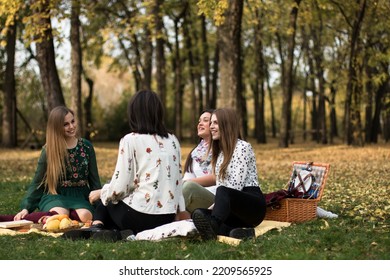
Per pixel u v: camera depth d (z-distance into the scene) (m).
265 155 22.77
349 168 15.23
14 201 9.70
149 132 6.07
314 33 32.84
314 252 5.26
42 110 37.38
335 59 34.66
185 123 52.41
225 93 18.92
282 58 34.84
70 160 7.46
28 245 5.78
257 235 6.16
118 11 29.47
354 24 26.08
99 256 5.25
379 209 7.52
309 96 46.84
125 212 6.04
